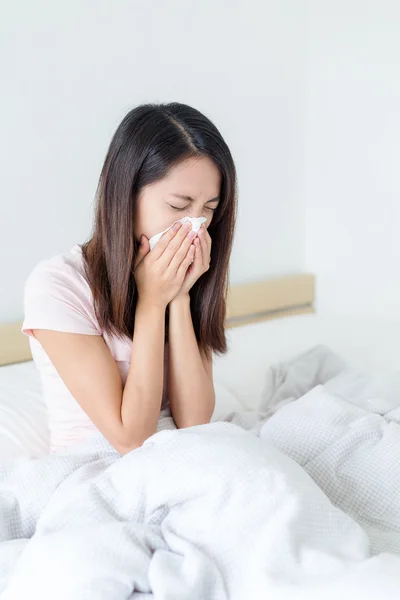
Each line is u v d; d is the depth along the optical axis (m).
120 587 0.72
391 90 2.29
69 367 1.11
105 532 0.77
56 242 2.00
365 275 2.50
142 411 1.10
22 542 0.87
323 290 2.68
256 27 2.37
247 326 2.23
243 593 0.73
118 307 1.14
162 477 0.84
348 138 2.46
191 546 0.77
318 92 2.54
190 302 1.30
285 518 0.77
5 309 1.93
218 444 0.86
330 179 2.56
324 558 0.73
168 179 1.08
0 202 1.88
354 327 2.23
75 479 0.98
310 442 1.10
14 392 1.57
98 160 2.05
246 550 0.77
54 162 1.96
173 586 0.71
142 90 2.11
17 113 1.87
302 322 2.29
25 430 1.40
